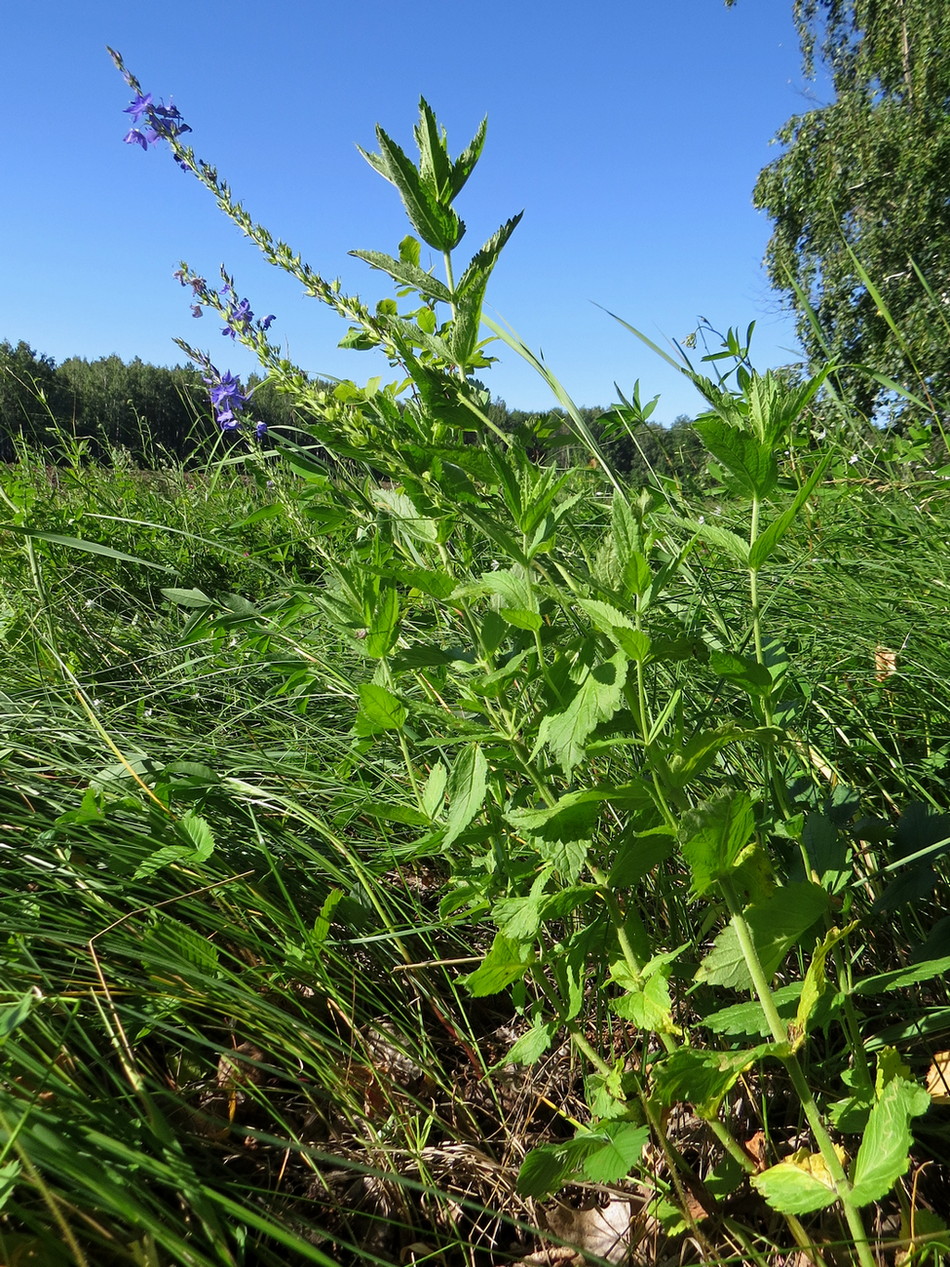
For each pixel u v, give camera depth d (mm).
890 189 14969
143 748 2018
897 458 3064
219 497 5031
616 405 2896
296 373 1431
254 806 1847
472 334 1291
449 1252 1157
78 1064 1130
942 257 12328
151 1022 1180
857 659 1946
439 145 1244
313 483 1700
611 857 1315
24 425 4926
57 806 1714
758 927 988
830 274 14219
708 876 961
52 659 2531
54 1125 932
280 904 1642
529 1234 1184
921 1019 1110
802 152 17219
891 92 16859
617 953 1229
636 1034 1424
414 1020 1532
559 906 1087
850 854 1231
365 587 1316
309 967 1441
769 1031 1026
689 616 1790
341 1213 1093
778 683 1209
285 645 2225
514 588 1132
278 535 3650
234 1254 1031
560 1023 1157
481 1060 1379
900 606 2084
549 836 1040
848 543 2496
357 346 1397
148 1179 1020
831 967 1349
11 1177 825
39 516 3510
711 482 3396
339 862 1788
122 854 1557
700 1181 1155
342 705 2385
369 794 1792
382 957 1595
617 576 1108
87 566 3480
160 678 2506
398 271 1281
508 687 1290
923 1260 923
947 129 14352
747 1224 1119
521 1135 1328
